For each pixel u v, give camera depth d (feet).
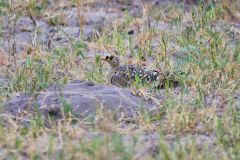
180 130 36.60
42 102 39.14
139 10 65.16
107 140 33.50
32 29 59.98
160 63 50.29
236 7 62.13
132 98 40.57
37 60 50.83
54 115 38.22
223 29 56.90
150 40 54.95
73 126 36.88
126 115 38.63
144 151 33.76
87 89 41.78
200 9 61.87
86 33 59.26
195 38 54.95
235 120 37.60
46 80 44.55
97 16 63.00
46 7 64.85
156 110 39.32
